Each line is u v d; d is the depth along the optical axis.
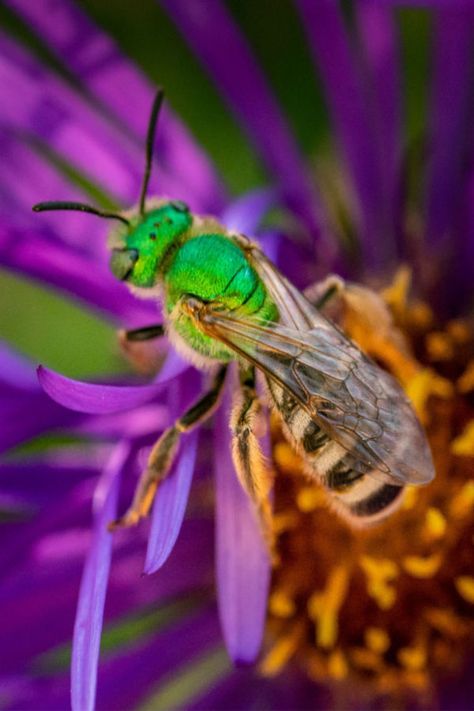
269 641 0.09
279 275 0.08
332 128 0.10
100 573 0.08
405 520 0.09
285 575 0.09
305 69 0.10
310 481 0.09
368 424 0.08
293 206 0.09
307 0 0.10
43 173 0.09
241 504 0.08
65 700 0.09
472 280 0.09
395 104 0.10
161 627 0.09
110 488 0.08
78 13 0.09
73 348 0.10
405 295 0.09
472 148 0.09
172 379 0.08
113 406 0.08
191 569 0.09
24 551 0.09
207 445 0.09
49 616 0.09
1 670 0.09
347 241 0.10
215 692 0.09
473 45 0.10
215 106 0.10
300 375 0.08
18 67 0.09
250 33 0.11
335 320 0.09
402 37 0.10
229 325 0.08
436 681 0.09
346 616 0.09
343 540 0.09
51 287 0.09
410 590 0.09
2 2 0.10
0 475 0.09
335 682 0.09
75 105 0.09
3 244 0.09
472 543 0.09
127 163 0.09
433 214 0.10
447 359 0.09
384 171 0.10
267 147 0.10
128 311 0.09
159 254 0.08
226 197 0.10
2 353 0.09
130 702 0.09
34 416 0.09
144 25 0.10
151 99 0.10
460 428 0.09
